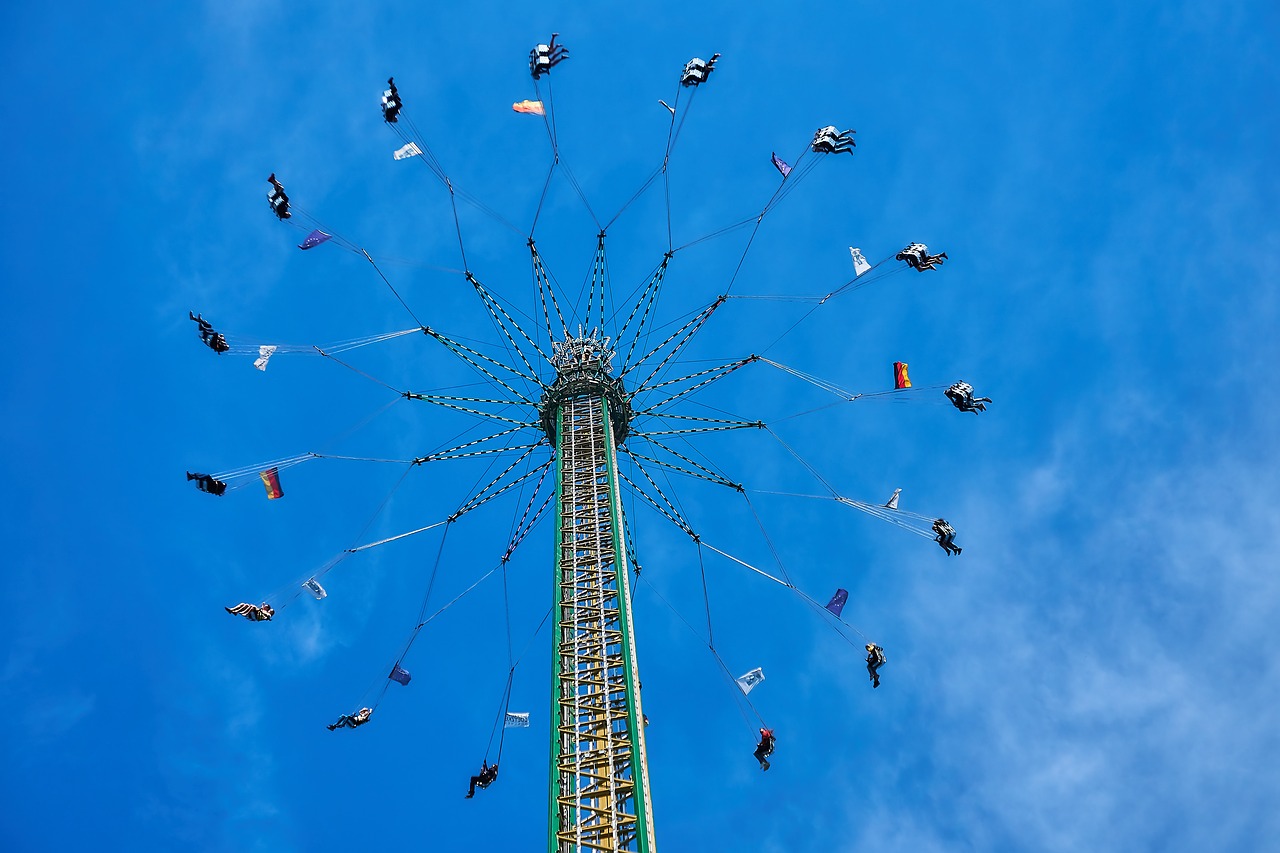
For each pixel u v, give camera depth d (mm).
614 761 33625
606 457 46469
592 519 43938
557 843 31578
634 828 31031
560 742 34625
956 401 51062
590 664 37375
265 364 51625
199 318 50188
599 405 51562
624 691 35438
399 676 50938
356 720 50094
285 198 50375
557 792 33062
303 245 50625
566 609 40188
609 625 38812
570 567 41938
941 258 50469
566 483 46375
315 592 51094
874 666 47875
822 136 50469
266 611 49406
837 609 49844
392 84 50062
